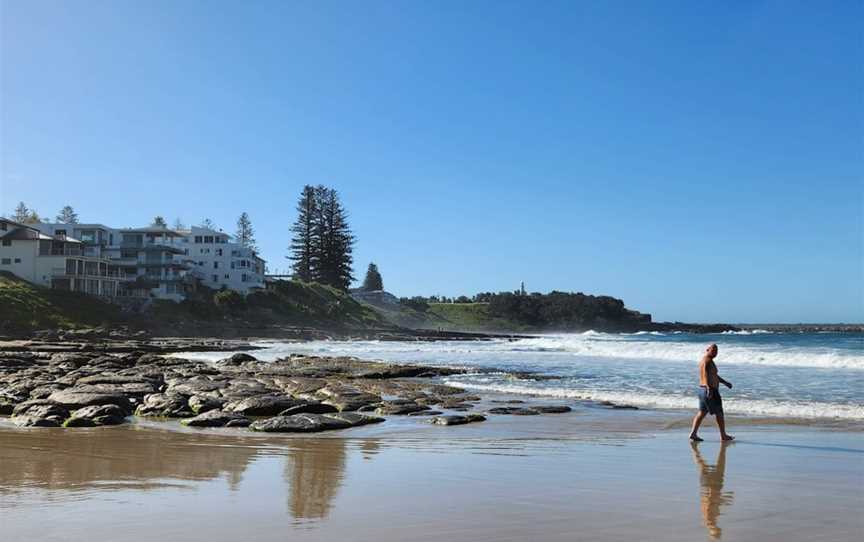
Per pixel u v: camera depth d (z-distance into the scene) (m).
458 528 7.01
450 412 18.19
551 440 13.34
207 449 12.34
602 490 8.86
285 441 13.36
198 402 18.05
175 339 67.81
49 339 59.31
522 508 7.88
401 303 150.62
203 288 98.94
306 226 128.50
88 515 7.45
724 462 10.89
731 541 6.61
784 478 9.63
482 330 143.50
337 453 11.86
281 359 38.56
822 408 17.34
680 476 9.80
